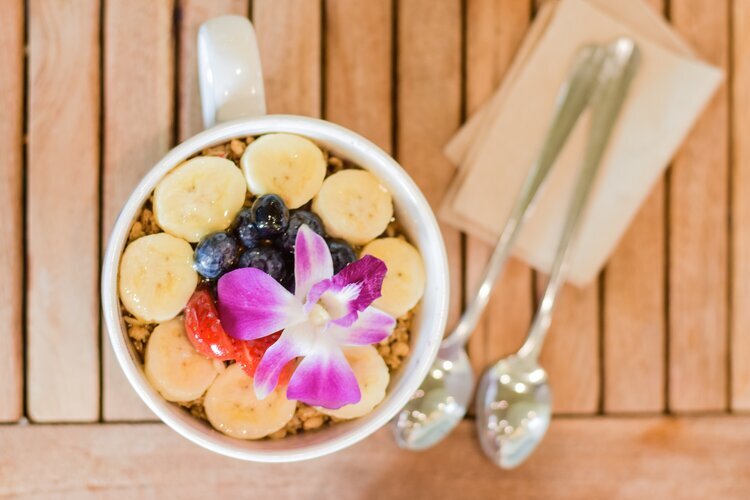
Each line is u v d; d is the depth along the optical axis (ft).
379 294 1.91
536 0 2.31
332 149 1.98
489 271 2.27
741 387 2.35
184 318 1.94
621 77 2.30
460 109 2.28
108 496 2.20
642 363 2.34
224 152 1.95
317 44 2.23
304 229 1.90
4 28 2.17
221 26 1.96
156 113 2.19
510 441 2.29
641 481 2.33
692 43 2.34
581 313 2.33
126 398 2.21
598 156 2.30
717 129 2.36
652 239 2.35
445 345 2.27
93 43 2.18
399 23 2.26
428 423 2.27
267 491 2.24
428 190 2.27
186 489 2.22
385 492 2.28
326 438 1.95
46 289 2.18
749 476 2.36
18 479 2.18
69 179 2.18
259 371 1.90
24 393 2.18
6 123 2.17
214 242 1.90
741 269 2.35
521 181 2.29
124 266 1.91
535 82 2.29
